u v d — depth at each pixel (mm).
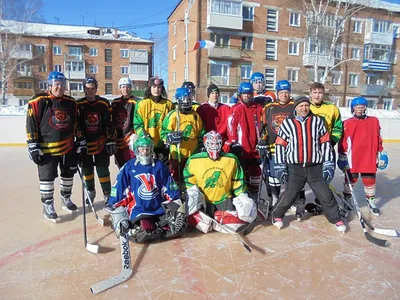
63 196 3910
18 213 3887
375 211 3920
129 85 4156
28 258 2758
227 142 3871
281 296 2238
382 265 2666
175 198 3172
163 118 3846
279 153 3303
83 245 3004
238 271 2555
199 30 22453
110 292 2279
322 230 3387
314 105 3738
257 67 24109
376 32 26844
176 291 2293
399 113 14234
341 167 4098
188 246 2982
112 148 3914
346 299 2211
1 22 23500
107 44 35312
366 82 27922
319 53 24484
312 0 21766
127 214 2973
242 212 3113
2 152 8703
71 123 3572
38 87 33688
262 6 23594
